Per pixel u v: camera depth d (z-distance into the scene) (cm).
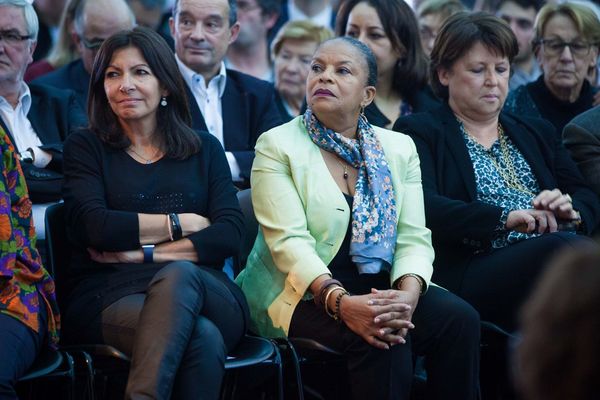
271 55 1612
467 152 1061
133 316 840
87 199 895
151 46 941
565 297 279
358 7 1284
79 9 1272
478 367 913
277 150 950
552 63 1358
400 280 923
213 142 970
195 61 1220
